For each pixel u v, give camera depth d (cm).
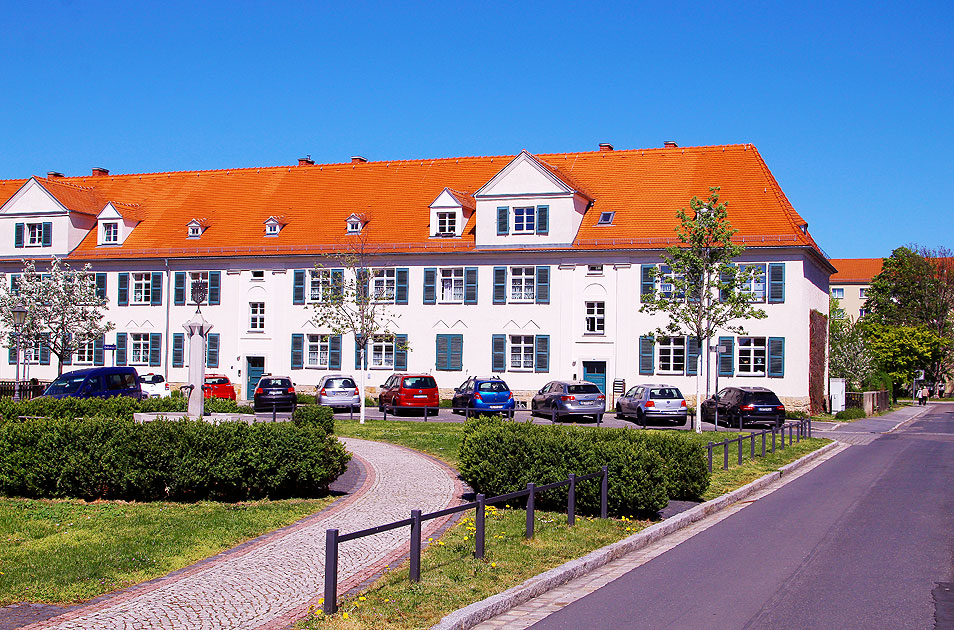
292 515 1314
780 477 2034
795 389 4094
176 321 4875
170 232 5034
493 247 4466
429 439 2458
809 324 4191
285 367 4725
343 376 3862
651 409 3381
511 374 4462
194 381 2300
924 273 8962
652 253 4281
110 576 939
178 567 992
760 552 1154
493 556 1030
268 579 938
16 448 1460
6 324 4366
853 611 856
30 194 5078
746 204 4344
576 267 4394
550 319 4419
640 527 1266
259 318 4794
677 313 3294
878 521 1401
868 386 5944
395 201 4912
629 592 934
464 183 4956
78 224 5103
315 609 807
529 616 838
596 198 4634
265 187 5244
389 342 4603
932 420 4953
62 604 841
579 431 1490
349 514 1329
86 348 4991
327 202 5012
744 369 4178
